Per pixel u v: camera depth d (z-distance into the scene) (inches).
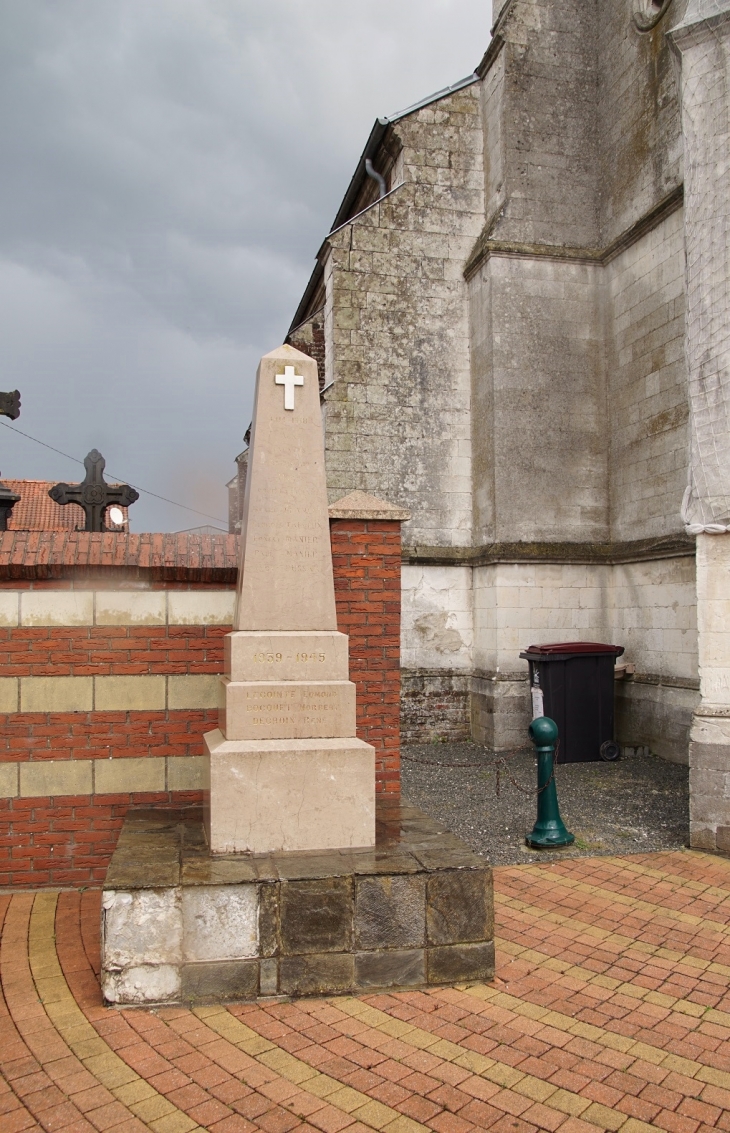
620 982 168.9
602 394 500.7
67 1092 126.7
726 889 227.9
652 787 363.9
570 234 503.5
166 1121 120.2
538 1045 142.7
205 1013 150.5
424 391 517.0
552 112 506.6
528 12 506.3
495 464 482.0
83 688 219.9
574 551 482.6
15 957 172.4
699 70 271.9
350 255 513.3
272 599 185.9
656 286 446.9
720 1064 138.2
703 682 268.2
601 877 239.1
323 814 175.2
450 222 527.2
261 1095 126.3
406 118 526.0
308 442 192.2
